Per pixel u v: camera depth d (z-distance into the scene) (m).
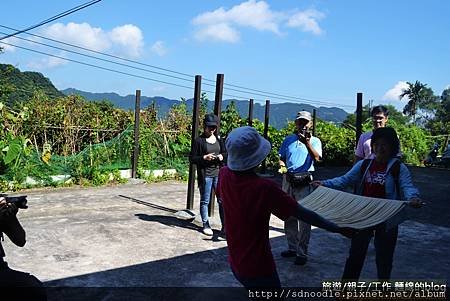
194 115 7.42
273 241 6.23
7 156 9.59
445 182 14.66
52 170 10.63
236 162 2.70
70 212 7.69
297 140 5.32
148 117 13.81
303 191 5.19
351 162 19.02
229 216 2.77
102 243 5.86
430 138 26.78
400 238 6.82
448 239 6.84
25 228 6.42
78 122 12.21
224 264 5.16
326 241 6.31
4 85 13.66
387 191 3.66
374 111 4.75
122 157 12.22
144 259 5.27
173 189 10.92
